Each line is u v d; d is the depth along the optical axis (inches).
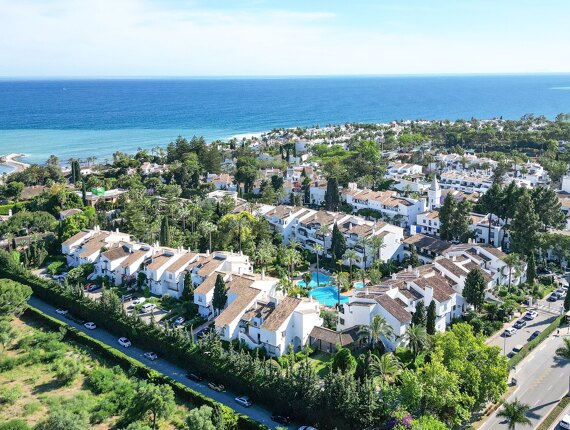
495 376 3828.7
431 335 4611.2
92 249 7062.0
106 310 5482.3
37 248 7524.6
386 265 6909.5
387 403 3656.5
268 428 3718.0
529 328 5315.0
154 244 6978.4
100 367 4766.2
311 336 4943.4
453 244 7273.6
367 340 4827.8
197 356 4579.2
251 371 4234.7
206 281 5836.6
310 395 3818.9
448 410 3649.1
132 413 3878.0
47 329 5565.9
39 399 4274.1
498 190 7662.4
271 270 6968.5
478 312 5526.6
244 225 7450.8
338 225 7834.6
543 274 6707.7
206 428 3486.7
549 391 4207.7
